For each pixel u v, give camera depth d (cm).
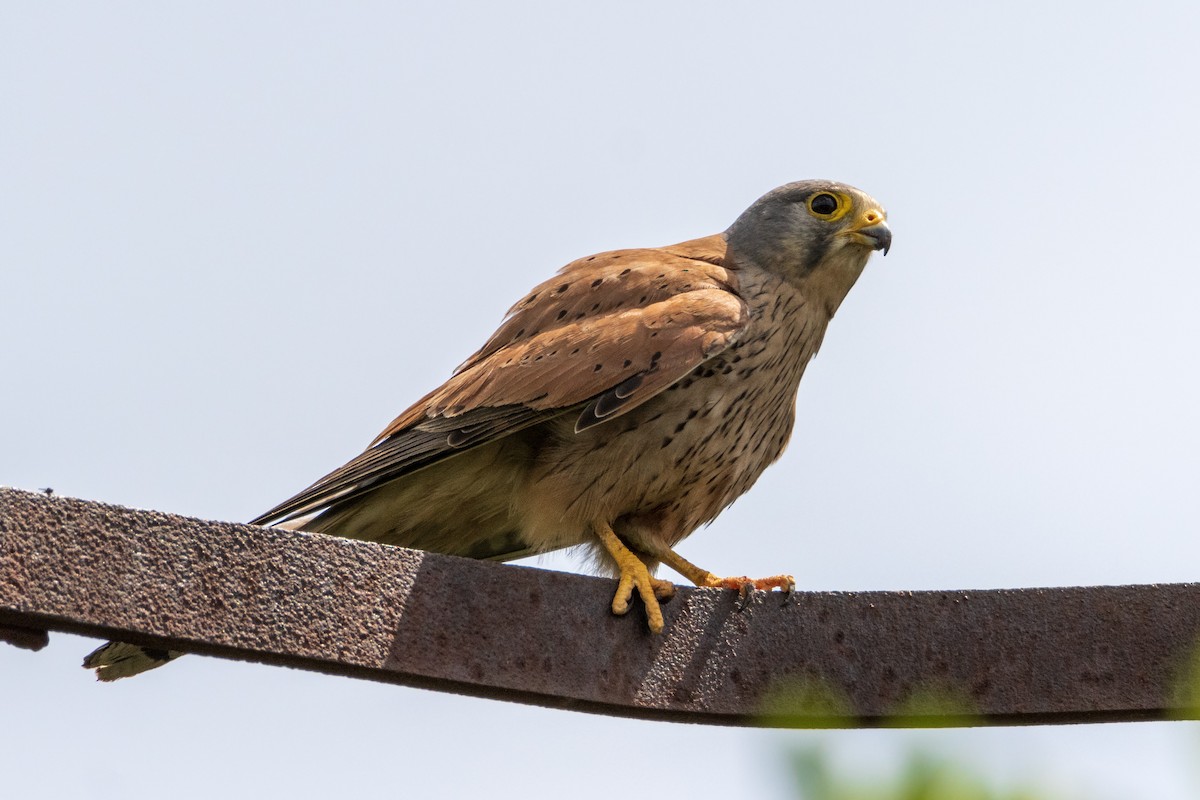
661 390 1113
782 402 1209
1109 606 906
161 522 784
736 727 905
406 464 1113
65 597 753
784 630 907
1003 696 893
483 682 842
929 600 909
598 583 891
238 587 793
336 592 815
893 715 893
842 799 439
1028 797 439
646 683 883
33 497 756
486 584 856
